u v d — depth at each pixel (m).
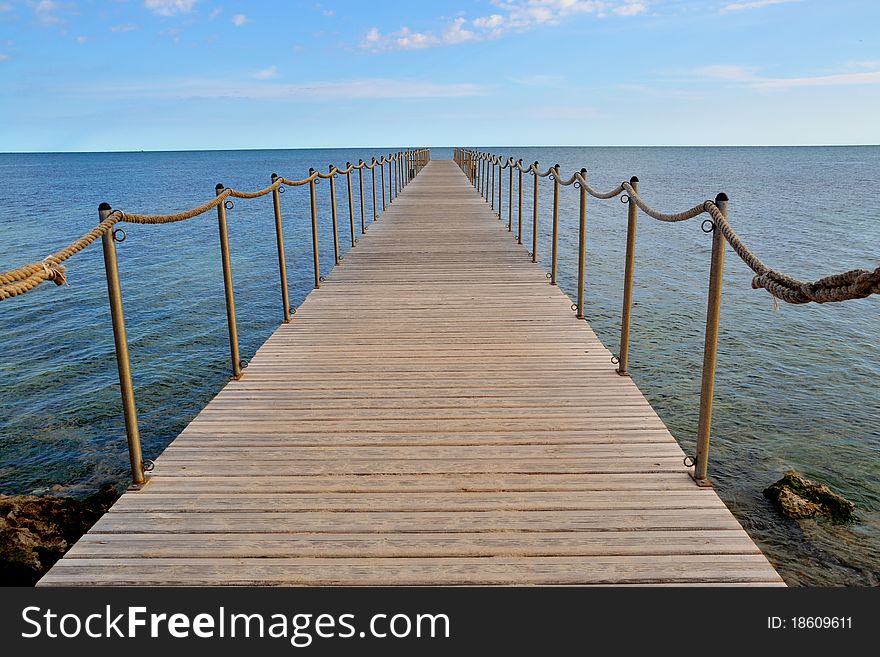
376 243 10.00
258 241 20.16
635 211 4.15
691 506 2.77
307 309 6.24
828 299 1.91
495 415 3.73
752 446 5.99
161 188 49.91
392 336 5.32
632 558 2.42
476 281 7.37
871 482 5.35
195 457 3.26
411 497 2.86
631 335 9.55
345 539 2.55
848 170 72.00
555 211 7.02
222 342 9.72
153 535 2.59
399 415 3.75
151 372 8.39
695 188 42.94
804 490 5.03
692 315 10.68
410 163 24.94
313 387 4.21
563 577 2.32
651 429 3.53
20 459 6.08
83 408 7.23
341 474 3.07
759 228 21.47
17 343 9.70
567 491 2.90
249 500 2.85
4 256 17.88
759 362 8.38
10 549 4.25
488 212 13.84
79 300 12.46
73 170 101.12
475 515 2.71
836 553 4.37
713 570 2.35
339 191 39.66
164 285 13.77
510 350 4.93
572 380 4.28
